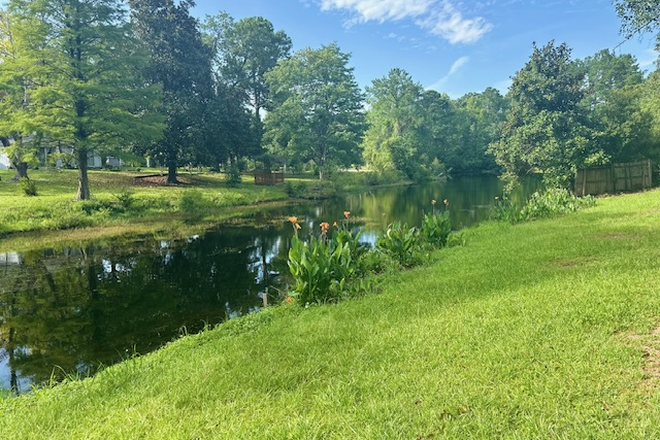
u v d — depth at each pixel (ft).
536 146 85.56
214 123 105.81
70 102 68.49
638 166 62.23
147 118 79.10
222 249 45.03
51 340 21.57
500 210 47.55
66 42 66.74
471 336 12.34
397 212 74.54
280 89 134.31
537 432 7.57
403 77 206.28
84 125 68.13
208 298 28.22
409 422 8.41
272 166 166.81
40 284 32.42
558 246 24.34
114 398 11.78
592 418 7.73
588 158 69.05
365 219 65.98
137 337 21.77
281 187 117.19
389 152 168.14
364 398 9.71
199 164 110.32
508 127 108.68
